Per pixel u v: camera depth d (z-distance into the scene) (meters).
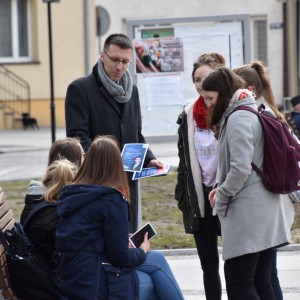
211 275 10.59
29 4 45.56
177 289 9.36
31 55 45.66
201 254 10.59
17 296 8.65
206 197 10.43
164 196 20.19
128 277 8.72
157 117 16.09
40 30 45.31
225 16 16.36
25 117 43.47
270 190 9.08
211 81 9.14
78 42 45.91
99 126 11.27
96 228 8.55
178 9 54.84
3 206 9.09
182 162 10.62
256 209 9.05
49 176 9.31
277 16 54.31
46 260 8.95
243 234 9.05
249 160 8.93
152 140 15.89
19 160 28.97
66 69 45.75
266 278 9.54
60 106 45.56
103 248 8.61
